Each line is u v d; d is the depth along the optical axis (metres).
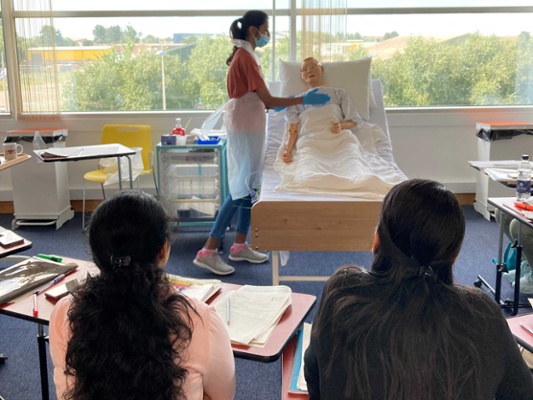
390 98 4.96
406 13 4.77
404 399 0.99
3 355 2.55
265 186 3.02
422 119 4.85
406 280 1.04
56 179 4.46
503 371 1.05
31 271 1.81
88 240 1.13
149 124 4.86
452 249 1.04
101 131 4.86
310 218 2.54
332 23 4.59
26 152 4.44
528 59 4.89
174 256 3.83
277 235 2.57
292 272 3.52
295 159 3.49
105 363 1.02
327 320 1.08
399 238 1.05
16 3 4.58
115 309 1.05
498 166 3.21
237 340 1.40
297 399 1.39
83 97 4.93
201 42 4.84
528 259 2.89
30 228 4.51
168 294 1.12
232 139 3.50
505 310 2.94
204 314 1.17
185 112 4.86
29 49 4.65
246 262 3.70
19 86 4.73
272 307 1.56
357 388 1.01
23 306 1.61
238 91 3.43
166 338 1.06
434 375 0.99
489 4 4.78
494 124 4.55
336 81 3.97
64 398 1.11
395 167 3.43
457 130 4.89
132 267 1.09
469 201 5.00
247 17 3.38
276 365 2.49
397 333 1.01
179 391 1.06
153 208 1.13
